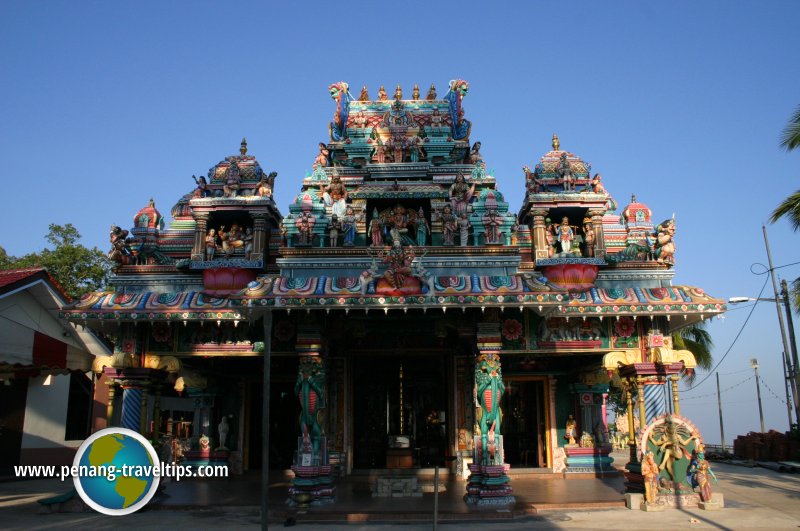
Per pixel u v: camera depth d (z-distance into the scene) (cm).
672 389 1409
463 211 1553
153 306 1396
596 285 1598
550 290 1263
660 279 1600
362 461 1898
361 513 1232
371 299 1252
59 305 2153
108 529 1123
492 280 1301
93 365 1454
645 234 1719
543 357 1958
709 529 1105
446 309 1409
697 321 1491
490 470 1330
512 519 1220
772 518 1201
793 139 1722
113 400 1445
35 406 2217
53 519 1224
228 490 1622
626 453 3297
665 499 1312
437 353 1912
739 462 2508
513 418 2041
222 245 1678
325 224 1548
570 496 1449
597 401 1955
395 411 1933
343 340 1834
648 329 1473
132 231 1709
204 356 1502
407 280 1264
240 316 1386
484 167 1778
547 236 1655
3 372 1598
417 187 1680
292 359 1970
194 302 1411
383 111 1964
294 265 1462
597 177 1697
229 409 2012
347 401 1861
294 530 1128
